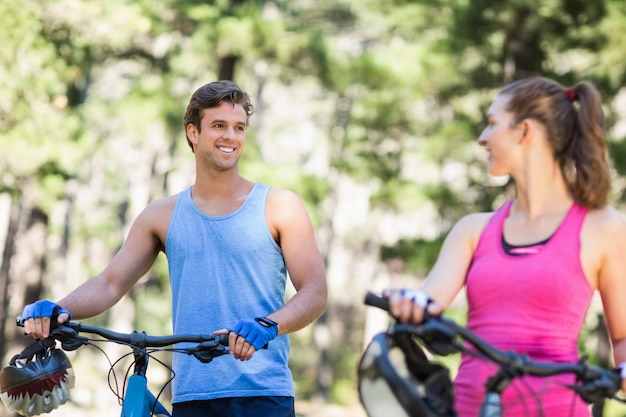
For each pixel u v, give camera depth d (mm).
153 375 40719
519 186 4477
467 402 4359
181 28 30578
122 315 40156
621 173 22062
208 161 6070
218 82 6164
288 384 6039
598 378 3879
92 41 26016
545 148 4418
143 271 6301
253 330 5133
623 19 21906
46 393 5234
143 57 32875
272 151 64312
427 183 27547
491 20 24156
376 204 28125
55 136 24516
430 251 23859
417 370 3918
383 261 24766
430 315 3793
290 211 6055
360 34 51594
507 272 4332
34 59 24078
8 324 37844
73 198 52375
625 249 4348
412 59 26688
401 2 29703
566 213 4391
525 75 24812
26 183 25047
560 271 4277
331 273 75750
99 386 37250
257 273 6012
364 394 3873
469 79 26188
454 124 24750
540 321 4273
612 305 4395
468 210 25234
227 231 6020
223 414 5938
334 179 53281
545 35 23922
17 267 44875
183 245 6082
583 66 25078
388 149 28328
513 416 4219
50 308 5191
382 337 3889
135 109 30328
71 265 60031
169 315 40188
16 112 23969
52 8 24922
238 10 28672
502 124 4469
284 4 43594
